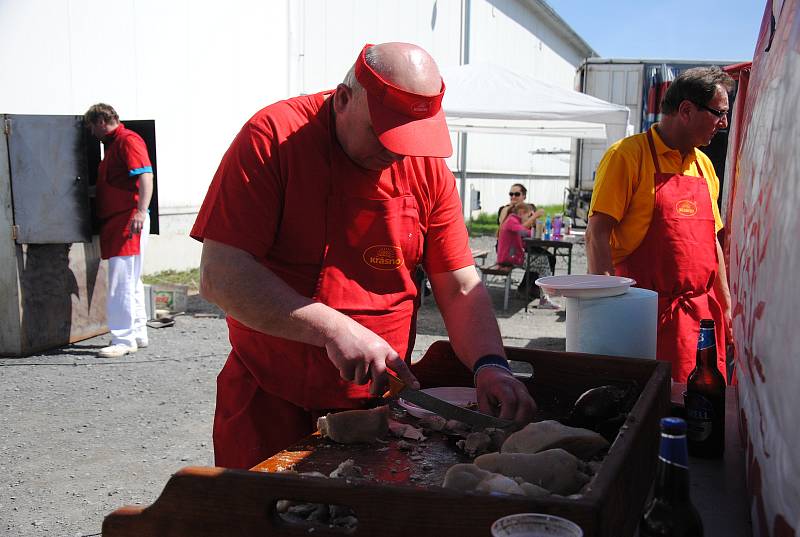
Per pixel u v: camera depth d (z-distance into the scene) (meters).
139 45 8.89
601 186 2.66
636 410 1.15
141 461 3.73
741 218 1.63
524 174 26.03
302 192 1.54
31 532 2.94
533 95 8.07
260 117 1.55
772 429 0.96
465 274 1.76
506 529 0.75
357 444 1.36
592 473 1.09
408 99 1.37
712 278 2.70
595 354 1.65
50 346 6.10
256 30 11.10
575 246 15.26
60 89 7.87
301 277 1.61
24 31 7.47
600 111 7.77
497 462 1.05
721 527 1.15
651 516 0.84
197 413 4.53
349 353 1.38
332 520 0.99
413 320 1.79
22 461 3.71
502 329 7.31
